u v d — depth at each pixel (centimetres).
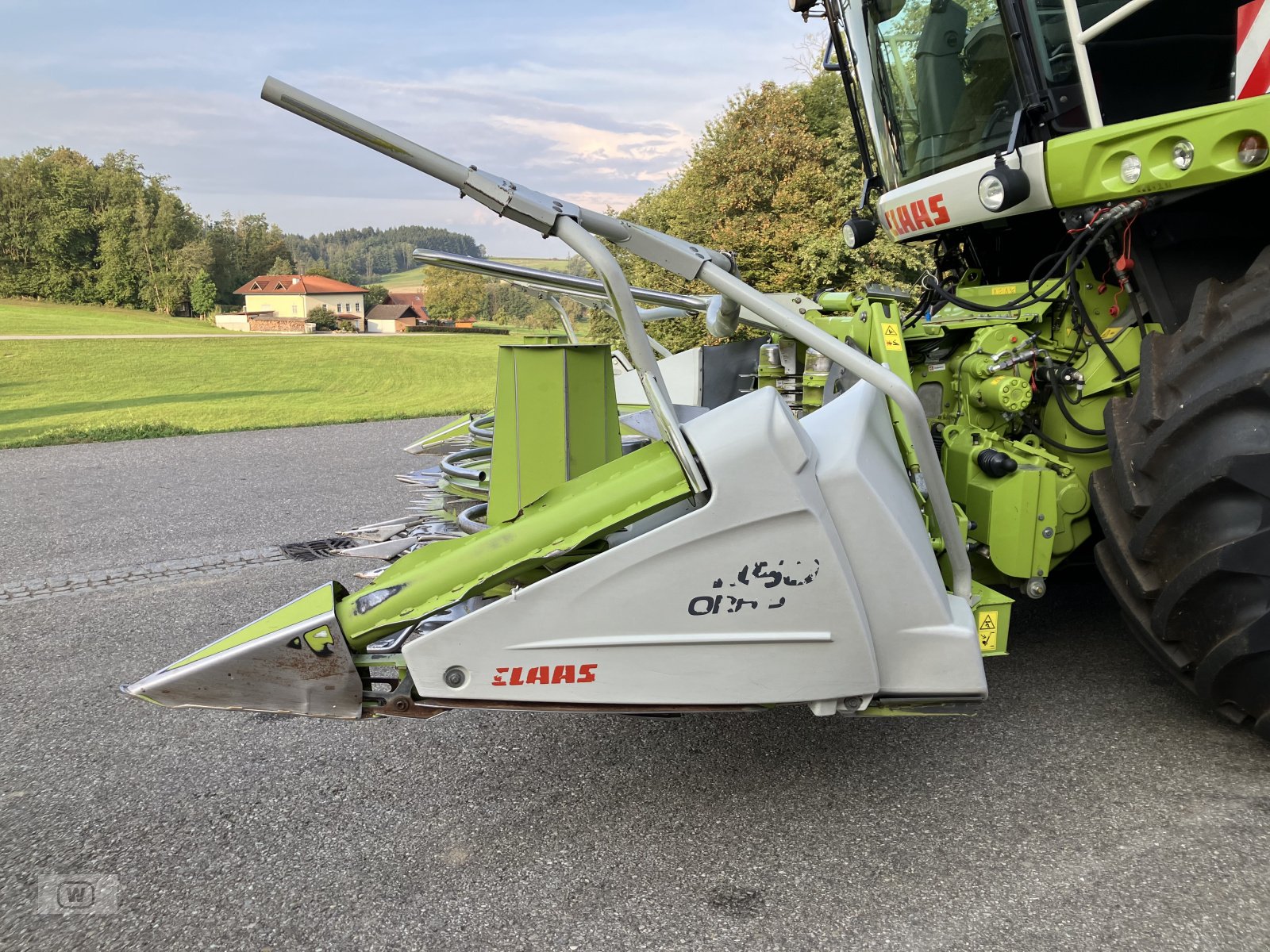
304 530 555
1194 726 261
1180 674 240
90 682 323
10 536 551
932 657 200
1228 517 212
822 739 264
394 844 216
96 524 581
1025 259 354
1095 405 288
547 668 188
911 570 196
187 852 215
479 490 300
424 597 190
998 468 264
